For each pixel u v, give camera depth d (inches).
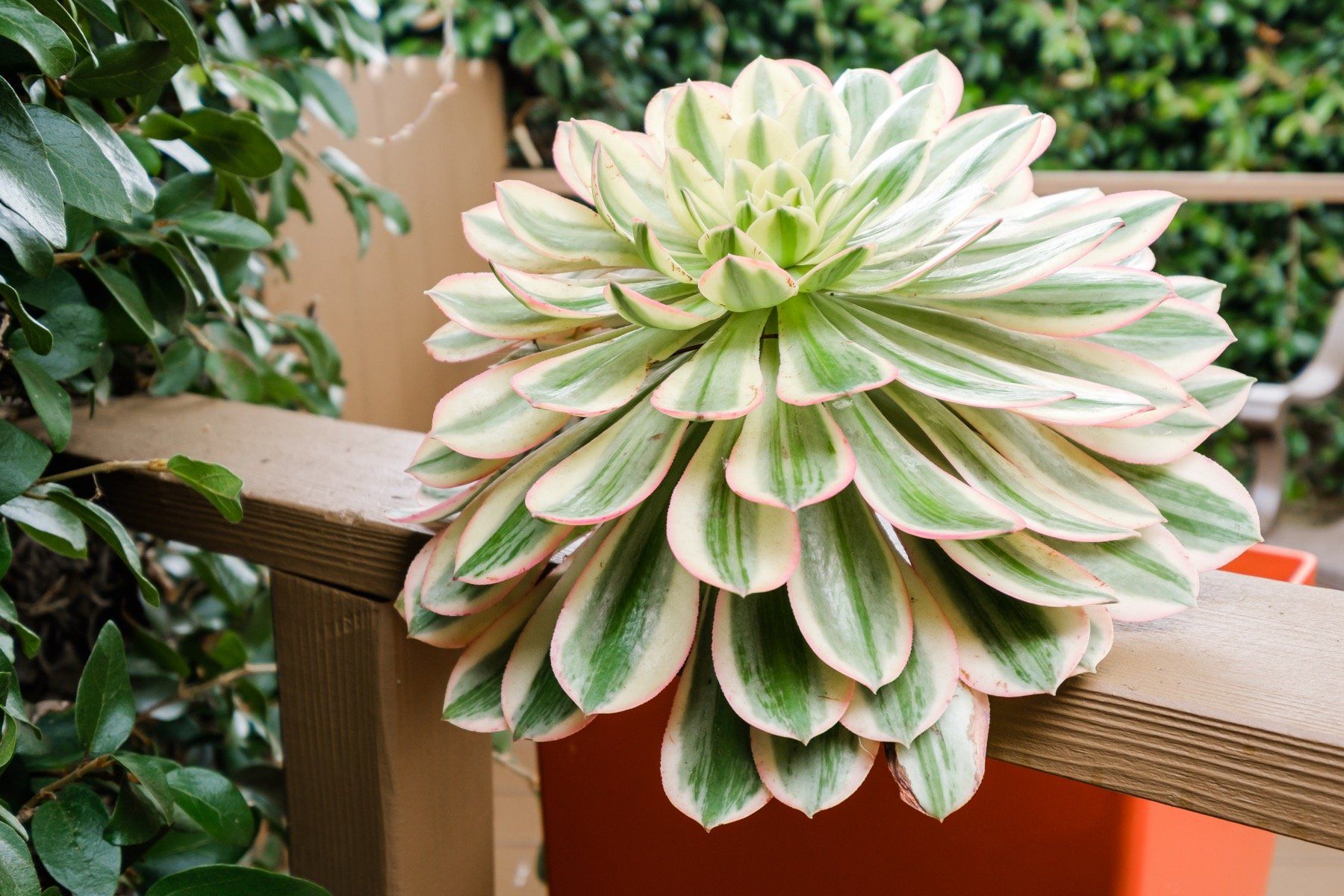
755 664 27.9
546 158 150.9
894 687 27.5
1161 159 165.8
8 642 32.1
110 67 33.0
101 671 33.1
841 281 29.6
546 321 30.3
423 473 31.0
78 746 34.8
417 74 117.9
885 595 27.8
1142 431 29.6
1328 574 85.3
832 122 31.4
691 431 30.8
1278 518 95.0
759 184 29.8
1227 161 163.0
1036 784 31.3
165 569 47.0
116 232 37.2
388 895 35.5
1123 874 31.1
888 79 33.1
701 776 28.1
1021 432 29.7
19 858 28.7
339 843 36.1
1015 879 32.0
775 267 27.2
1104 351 29.4
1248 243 162.2
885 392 30.4
